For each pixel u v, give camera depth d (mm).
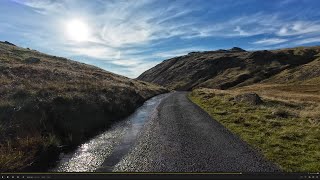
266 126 19781
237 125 20703
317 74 135375
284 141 15766
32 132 14609
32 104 18141
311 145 14828
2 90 22062
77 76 46938
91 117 21281
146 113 30234
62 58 88312
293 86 103812
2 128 14258
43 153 12922
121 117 26719
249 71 185125
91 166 12258
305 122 20859
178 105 37031
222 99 38594
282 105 32625
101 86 37125
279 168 11578
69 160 13195
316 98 50469
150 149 14969
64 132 16781
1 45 82812
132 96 41062
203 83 180000
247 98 34125
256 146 15062
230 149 14500
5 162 10977
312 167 11672
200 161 12586
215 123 22047
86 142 16828
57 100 20859
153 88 80562
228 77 180125
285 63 190000
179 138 17234
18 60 60719
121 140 17422
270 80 152875
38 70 42375
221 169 11414
